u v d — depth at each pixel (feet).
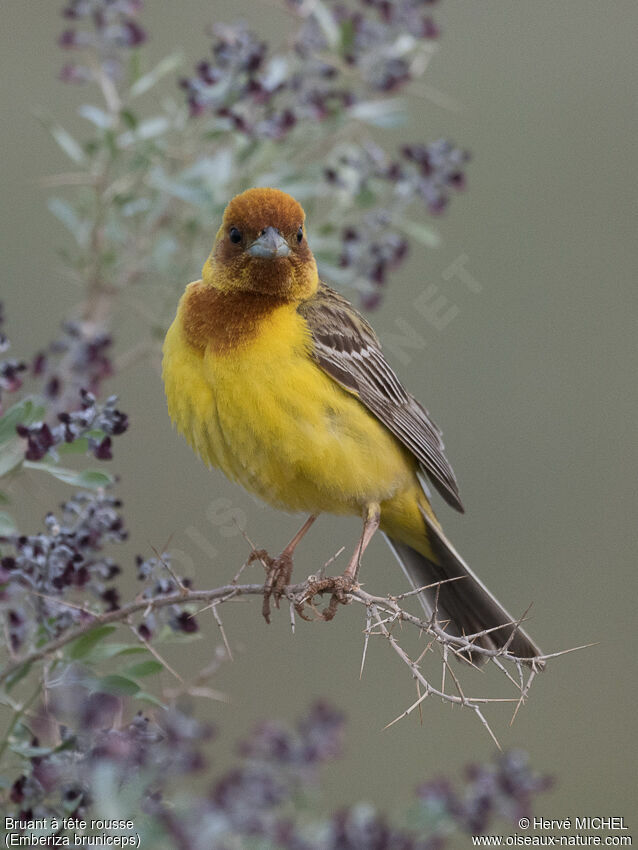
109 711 24.95
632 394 53.98
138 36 35.27
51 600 26.58
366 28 36.45
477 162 56.85
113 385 48.96
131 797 22.13
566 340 54.65
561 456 53.78
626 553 52.44
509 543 53.26
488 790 21.91
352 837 20.89
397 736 47.42
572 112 58.08
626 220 56.34
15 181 49.85
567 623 51.75
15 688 28.04
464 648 25.09
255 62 34.94
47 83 51.57
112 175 36.09
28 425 27.68
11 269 48.73
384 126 37.09
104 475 27.37
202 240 37.27
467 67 58.65
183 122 36.58
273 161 37.70
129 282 36.88
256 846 20.43
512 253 55.98
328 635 48.83
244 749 21.49
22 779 24.75
